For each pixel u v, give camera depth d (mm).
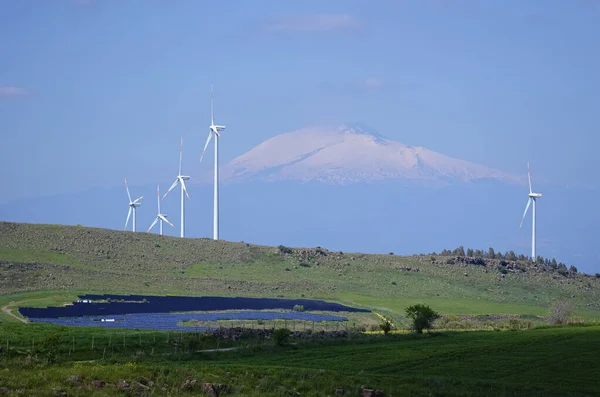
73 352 151250
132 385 120188
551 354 176500
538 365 164750
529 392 138500
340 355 170750
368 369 156375
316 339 189875
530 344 189625
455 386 141000
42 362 135250
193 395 120188
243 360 159500
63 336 167250
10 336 161125
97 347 157125
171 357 155625
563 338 199750
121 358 147875
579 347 185625
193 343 172625
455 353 175750
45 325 189125
